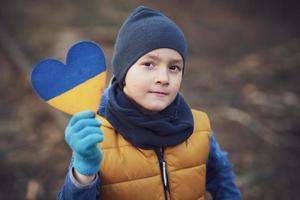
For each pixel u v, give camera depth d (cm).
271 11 1178
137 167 160
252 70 725
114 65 169
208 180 194
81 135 134
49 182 381
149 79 156
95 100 150
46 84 147
